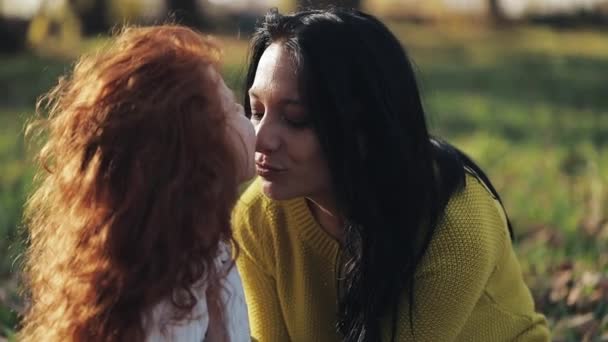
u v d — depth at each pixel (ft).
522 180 26.20
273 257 10.93
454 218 9.91
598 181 24.38
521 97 48.32
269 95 9.32
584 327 14.29
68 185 8.26
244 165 8.66
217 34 77.92
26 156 26.45
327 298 10.87
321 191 9.80
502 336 10.72
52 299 8.50
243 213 10.93
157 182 8.04
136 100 8.09
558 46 82.79
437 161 10.14
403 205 9.56
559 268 16.81
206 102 8.24
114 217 8.07
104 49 8.85
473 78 56.34
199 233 8.19
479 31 95.04
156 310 8.30
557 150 31.42
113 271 8.13
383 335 10.23
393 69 9.32
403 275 9.82
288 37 9.30
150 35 8.48
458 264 9.88
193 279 8.31
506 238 10.61
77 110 8.25
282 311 11.19
